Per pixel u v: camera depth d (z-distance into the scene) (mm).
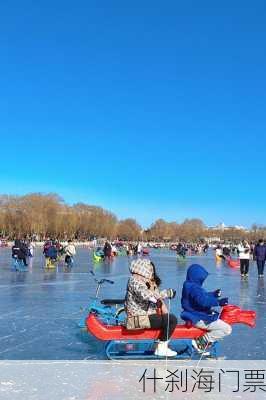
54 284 23797
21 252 37469
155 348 9273
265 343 10789
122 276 29844
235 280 28344
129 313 8984
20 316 14086
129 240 190500
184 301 9422
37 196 145750
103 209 180750
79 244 131500
